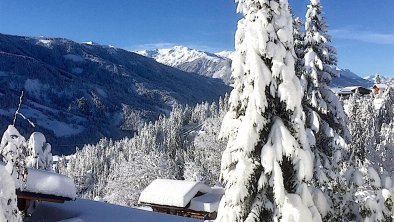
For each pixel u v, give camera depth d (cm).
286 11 1328
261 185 1243
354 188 1548
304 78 2384
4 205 1138
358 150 2475
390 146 3075
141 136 14512
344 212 1503
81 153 15900
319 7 2530
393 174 1617
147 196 4228
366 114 6106
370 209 1454
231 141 1336
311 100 2384
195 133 15275
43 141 3272
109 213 2650
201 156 7731
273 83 1275
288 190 1273
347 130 2486
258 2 1326
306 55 2452
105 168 12144
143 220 2545
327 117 2466
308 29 2533
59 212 2605
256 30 1286
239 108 1349
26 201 2398
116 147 15025
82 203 2870
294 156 1251
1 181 1158
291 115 1287
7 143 1321
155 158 6956
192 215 4131
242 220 1273
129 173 6744
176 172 7669
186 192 4091
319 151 2322
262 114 1269
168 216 2678
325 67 2495
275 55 1272
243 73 1313
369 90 13038
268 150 1241
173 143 12588
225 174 1325
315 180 1588
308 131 2159
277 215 1240
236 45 1347
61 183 2245
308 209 1230
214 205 4019
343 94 12262
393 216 1459
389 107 8794
